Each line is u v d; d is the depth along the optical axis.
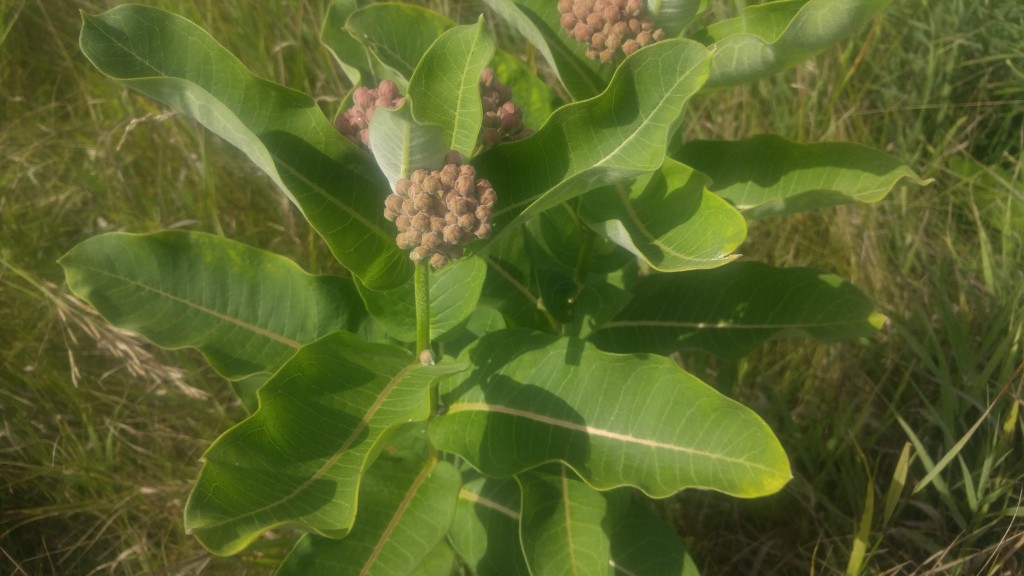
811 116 0.80
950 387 0.62
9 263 0.72
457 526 0.51
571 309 0.50
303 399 0.38
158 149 0.82
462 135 0.39
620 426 0.41
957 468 0.65
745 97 0.82
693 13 0.46
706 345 0.54
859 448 0.61
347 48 0.52
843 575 0.59
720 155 0.51
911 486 0.65
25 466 0.66
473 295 0.46
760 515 0.66
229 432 0.35
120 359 0.73
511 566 0.49
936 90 0.85
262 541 0.60
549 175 0.40
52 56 0.88
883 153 0.49
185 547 0.66
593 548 0.43
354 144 0.40
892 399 0.69
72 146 0.82
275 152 0.39
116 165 0.78
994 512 0.59
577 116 0.39
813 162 0.50
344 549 0.43
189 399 0.70
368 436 0.37
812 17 0.39
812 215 0.78
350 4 0.51
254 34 0.83
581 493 0.44
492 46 0.38
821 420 0.69
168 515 0.66
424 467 0.45
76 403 0.71
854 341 0.71
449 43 0.38
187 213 0.78
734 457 0.38
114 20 0.38
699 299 0.54
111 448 0.67
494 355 0.44
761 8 0.45
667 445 0.39
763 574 0.65
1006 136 0.83
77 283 0.45
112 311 0.45
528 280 0.51
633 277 0.54
